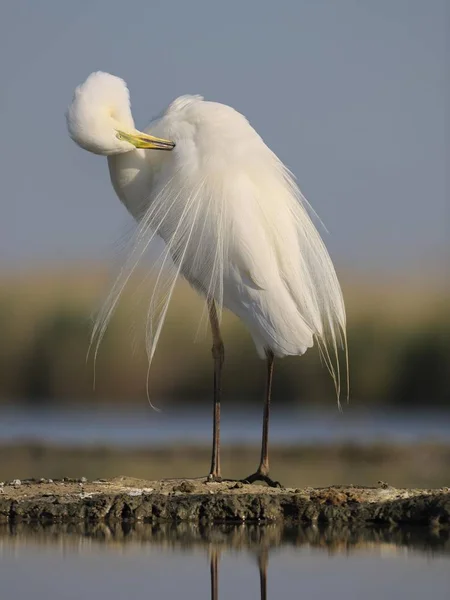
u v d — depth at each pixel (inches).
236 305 505.4
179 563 392.5
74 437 741.9
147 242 518.6
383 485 491.8
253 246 494.6
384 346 901.8
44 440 724.7
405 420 823.1
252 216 498.9
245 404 888.9
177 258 514.0
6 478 570.9
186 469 601.9
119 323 902.4
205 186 504.1
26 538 427.8
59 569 385.4
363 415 850.1
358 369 893.2
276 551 407.5
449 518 438.0
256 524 448.1
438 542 416.5
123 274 525.0
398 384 889.5
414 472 596.4
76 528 444.1
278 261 499.8
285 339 493.4
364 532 433.7
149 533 435.2
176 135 521.7
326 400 878.4
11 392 914.1
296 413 861.2
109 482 506.0
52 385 917.2
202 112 520.4
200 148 513.0
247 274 497.7
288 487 515.2
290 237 503.2
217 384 512.1
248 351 895.1
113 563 391.5
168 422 816.9
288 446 698.8
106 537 427.8
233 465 622.2
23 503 462.6
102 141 519.5
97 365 909.8
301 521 448.1
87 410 882.8
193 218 503.5
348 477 573.9
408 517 443.8
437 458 647.1
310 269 506.9
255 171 508.7
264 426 511.2
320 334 502.6
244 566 387.2
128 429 775.7
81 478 535.2
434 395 888.9
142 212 542.9
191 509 453.1
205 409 885.8
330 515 445.7
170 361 903.1
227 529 440.8
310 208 526.0
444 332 908.0
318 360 882.1
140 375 902.4
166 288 516.1
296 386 884.0
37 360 924.6
